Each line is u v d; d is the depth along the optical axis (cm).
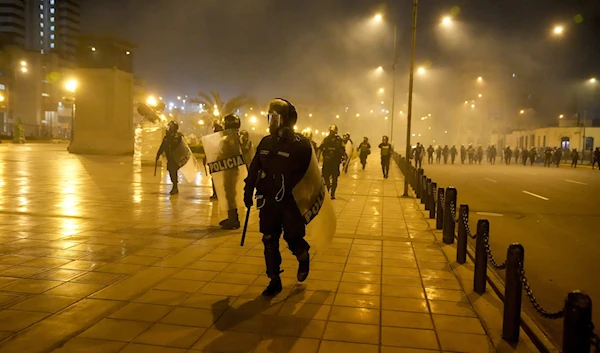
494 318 488
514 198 1617
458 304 531
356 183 1970
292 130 538
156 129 2419
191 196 1294
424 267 673
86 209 1042
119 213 1007
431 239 859
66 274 586
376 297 545
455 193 826
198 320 463
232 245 752
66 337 417
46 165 2217
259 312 489
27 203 1096
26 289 530
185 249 722
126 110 3488
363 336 441
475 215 1247
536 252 843
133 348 401
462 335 450
